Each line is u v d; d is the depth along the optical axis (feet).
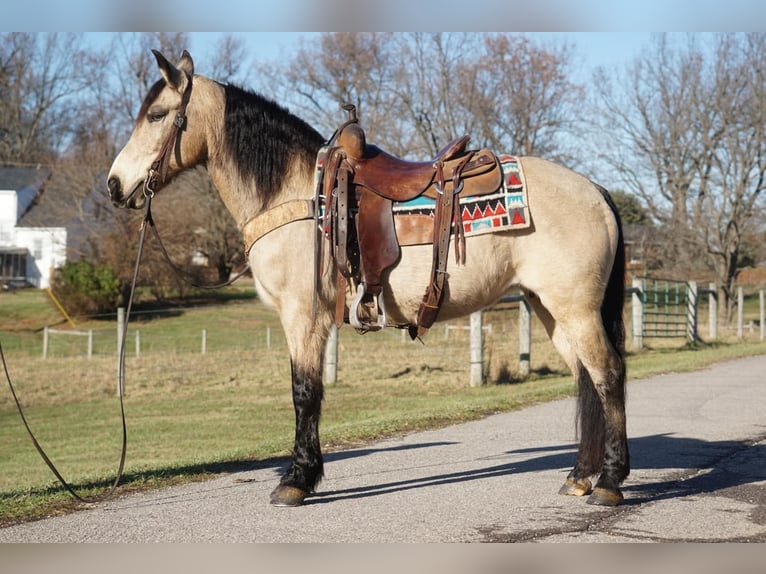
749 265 131.03
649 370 46.11
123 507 17.66
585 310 17.06
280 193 18.15
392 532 15.46
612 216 17.60
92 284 115.03
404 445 24.98
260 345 84.28
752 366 48.37
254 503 17.81
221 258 130.11
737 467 20.88
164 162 18.45
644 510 16.81
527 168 17.38
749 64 102.99
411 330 18.11
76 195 132.67
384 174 17.46
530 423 28.94
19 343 90.38
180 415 42.96
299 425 17.58
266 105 18.57
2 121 191.72
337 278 17.51
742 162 103.09
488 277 17.15
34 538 15.39
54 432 39.50
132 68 144.36
